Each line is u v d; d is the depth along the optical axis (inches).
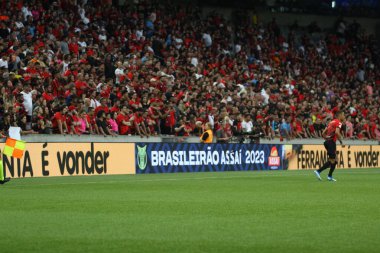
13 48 1633.9
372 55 2915.8
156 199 838.5
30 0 1877.5
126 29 2039.9
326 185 1134.4
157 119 1705.2
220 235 522.6
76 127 1507.1
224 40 2411.4
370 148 2161.7
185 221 607.8
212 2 2689.5
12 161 1341.0
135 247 466.9
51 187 1067.3
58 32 1831.9
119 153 1530.5
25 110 1444.4
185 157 1665.8
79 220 616.7
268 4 2861.7
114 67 1770.4
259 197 868.6
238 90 2025.1
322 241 492.4
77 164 1450.5
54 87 1573.6
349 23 3075.8
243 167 1802.4
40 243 484.1
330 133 1274.6
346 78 2684.5
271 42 2573.8
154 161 1600.6
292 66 2527.1
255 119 1910.7
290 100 2126.0
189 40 2228.1
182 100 1792.6
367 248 461.1
